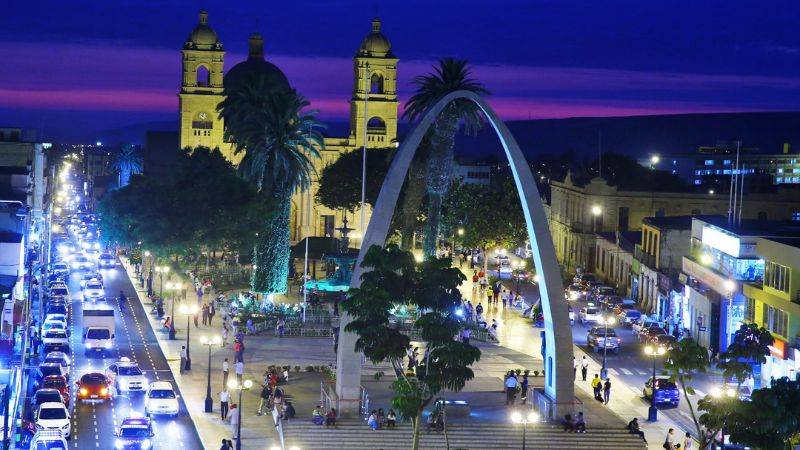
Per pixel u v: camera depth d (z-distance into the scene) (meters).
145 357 110.25
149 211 146.12
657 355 115.19
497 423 84.62
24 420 83.56
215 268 164.12
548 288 87.06
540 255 87.38
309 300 140.25
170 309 137.62
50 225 194.12
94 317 113.19
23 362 87.00
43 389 86.69
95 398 91.69
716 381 103.44
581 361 111.94
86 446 79.56
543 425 84.94
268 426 85.81
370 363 105.44
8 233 113.88
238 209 145.00
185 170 155.75
